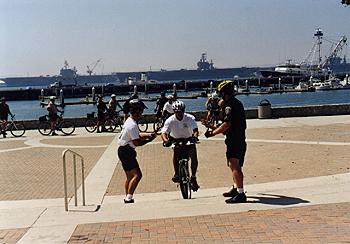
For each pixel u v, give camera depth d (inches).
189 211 295.9
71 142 812.0
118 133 936.3
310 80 4566.9
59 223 283.6
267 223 256.2
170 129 372.5
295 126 914.1
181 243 230.2
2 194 424.2
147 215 291.3
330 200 306.0
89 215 303.0
